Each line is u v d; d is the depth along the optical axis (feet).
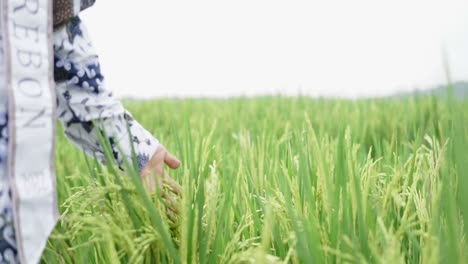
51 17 4.66
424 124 12.80
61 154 10.55
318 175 5.49
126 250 4.88
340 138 5.08
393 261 3.80
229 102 25.98
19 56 4.39
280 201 5.44
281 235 5.33
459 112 3.80
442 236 4.27
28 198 4.32
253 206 5.71
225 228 5.46
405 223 4.56
